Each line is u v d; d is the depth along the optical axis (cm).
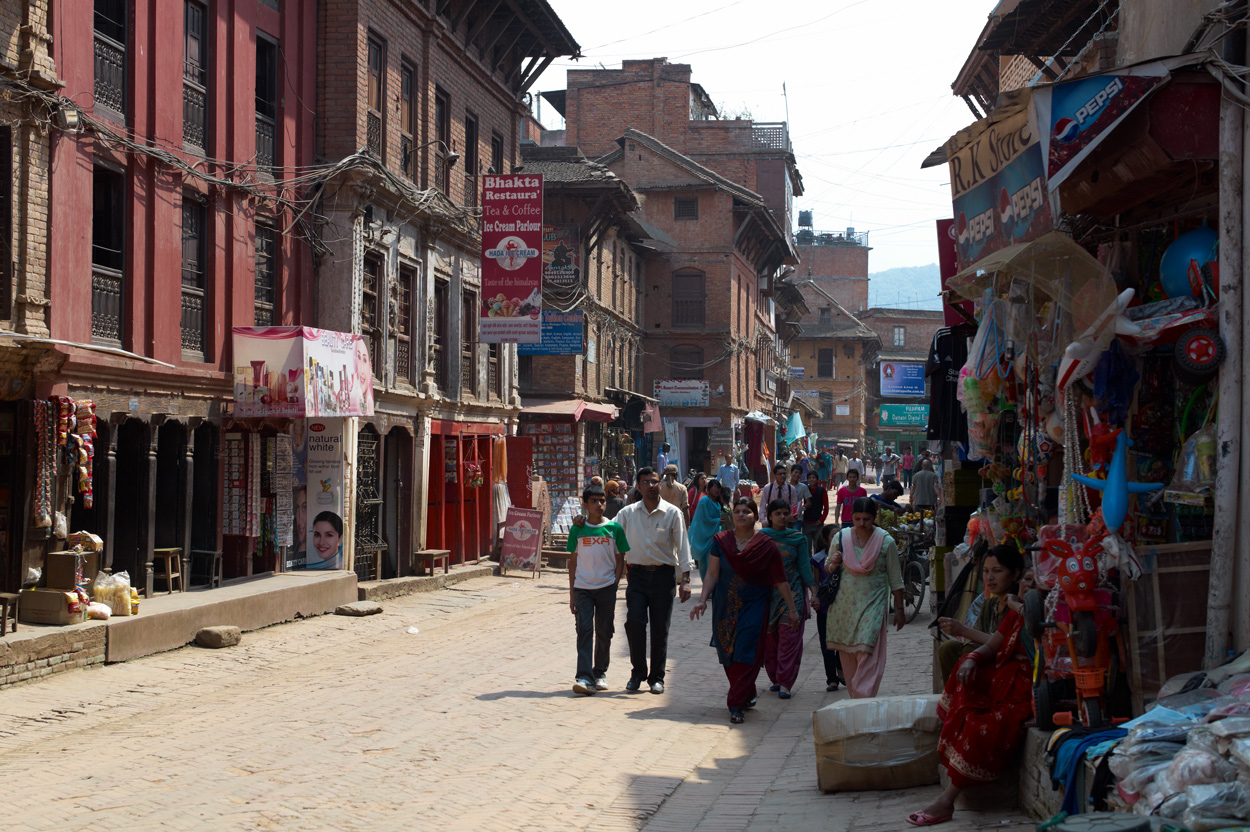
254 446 1571
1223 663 562
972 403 759
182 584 1427
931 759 688
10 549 1131
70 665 1100
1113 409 644
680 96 5419
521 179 2038
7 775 735
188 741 839
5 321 1112
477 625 1573
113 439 1271
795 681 1170
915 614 1498
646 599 1087
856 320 8550
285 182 1688
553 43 2672
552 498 3041
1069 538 588
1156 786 441
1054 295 652
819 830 611
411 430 2089
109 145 1284
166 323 1381
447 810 656
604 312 3816
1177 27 746
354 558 1809
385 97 1970
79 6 1218
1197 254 646
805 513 1727
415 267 2125
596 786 723
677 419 4678
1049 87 642
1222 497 579
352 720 916
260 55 1702
